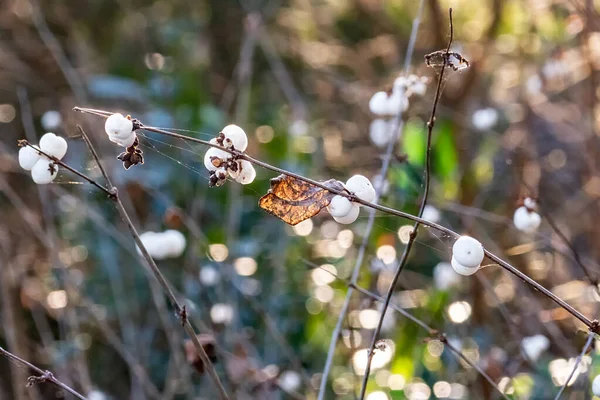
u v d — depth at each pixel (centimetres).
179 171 184
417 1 237
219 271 146
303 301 163
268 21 284
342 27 289
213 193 184
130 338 150
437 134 149
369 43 272
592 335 100
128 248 136
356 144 226
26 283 163
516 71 219
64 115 212
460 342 126
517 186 153
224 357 122
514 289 149
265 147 194
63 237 180
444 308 131
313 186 93
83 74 227
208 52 272
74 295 139
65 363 134
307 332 152
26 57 238
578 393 117
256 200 188
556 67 165
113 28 268
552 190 180
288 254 172
